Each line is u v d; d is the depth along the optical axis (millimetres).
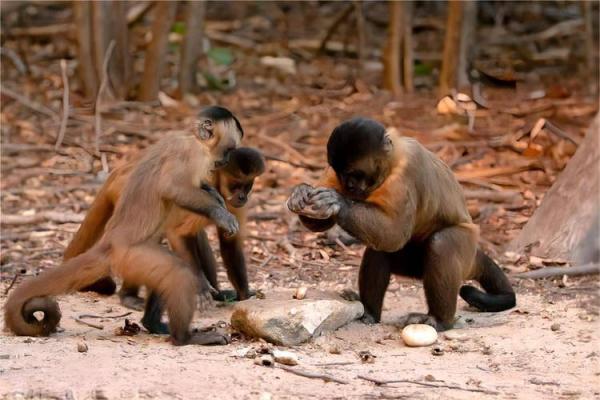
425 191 11812
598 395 9766
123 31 23969
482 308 12945
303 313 11227
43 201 18422
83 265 11227
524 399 9562
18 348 10805
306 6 30469
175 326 11094
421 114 23047
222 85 25609
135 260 11102
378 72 26531
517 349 11328
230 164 12695
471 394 9648
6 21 28312
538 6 28828
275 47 28016
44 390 9289
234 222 11383
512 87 24000
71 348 10867
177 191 11383
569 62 26391
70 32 27953
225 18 30062
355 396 9453
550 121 22266
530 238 15906
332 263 15688
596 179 15555
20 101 23156
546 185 19234
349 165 11320
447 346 11430
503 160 20359
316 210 11266
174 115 23234
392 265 12727
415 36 28188
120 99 23969
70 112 23219
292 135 22062
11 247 16047
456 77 23484
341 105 24094
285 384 9727
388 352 11188
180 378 9789
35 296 11266
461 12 23250
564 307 13227
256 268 15375
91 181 19625
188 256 12375
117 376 9805
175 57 27188
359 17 26594
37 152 21000
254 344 11133
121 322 12398
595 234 15305
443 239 12039
